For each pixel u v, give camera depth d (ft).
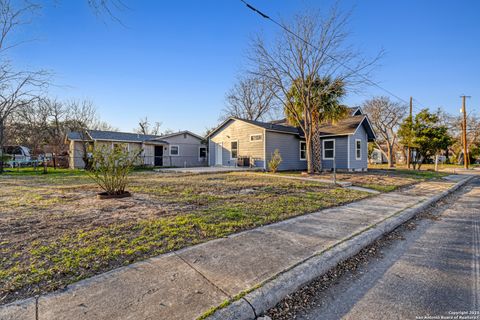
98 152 21.12
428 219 18.11
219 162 65.92
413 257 11.18
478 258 10.99
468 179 47.34
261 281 8.11
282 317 7.03
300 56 42.45
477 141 114.01
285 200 21.13
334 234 13.04
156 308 6.61
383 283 8.85
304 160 63.31
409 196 25.81
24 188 26.55
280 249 10.82
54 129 97.45
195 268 8.89
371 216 17.04
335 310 7.30
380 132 101.09
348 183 32.01
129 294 7.20
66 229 12.57
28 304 6.63
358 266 10.30
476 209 21.50
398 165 102.01
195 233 12.51
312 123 47.06
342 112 47.96
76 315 6.23
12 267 8.57
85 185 28.81
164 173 46.37
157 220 14.33
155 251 10.23
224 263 9.34
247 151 57.98
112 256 9.61
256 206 18.69
